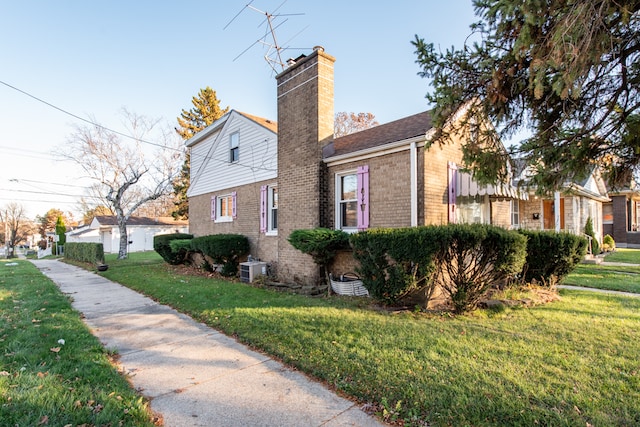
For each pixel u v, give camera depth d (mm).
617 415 2676
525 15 2719
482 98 3799
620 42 2764
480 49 3559
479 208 8867
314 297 7195
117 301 7426
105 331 5203
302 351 4109
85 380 3373
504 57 3338
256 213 11125
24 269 14656
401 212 7051
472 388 3090
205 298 7113
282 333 4734
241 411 2916
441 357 3793
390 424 2688
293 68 9211
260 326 5078
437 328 4824
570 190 4199
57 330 4973
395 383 3229
